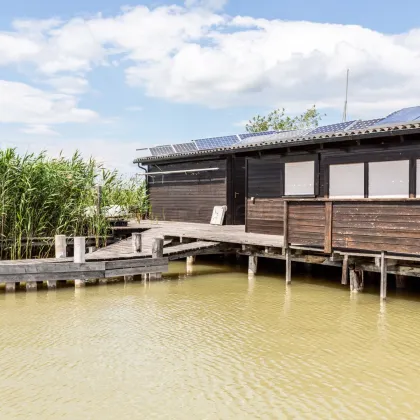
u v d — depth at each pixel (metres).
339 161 14.23
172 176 24.72
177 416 5.61
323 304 11.04
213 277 14.57
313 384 6.52
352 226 11.20
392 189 12.87
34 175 14.96
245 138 21.09
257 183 17.30
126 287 12.96
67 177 15.91
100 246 17.00
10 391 6.28
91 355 7.62
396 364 7.25
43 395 6.17
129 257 13.62
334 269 15.18
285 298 11.69
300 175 15.69
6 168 14.49
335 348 7.98
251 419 5.54
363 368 7.09
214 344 8.19
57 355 7.61
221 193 21.59
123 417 5.59
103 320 9.66
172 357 7.54
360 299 11.46
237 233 17.25
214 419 5.55
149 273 13.71
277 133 19.47
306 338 8.52
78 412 5.71
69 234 16.23
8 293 12.04
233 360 7.42
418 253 10.02
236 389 6.35
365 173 13.50
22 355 7.61
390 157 12.87
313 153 15.16
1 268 11.86
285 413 5.69
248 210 17.61
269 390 6.32
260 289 12.77
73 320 9.64
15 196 14.64
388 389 6.36
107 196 17.47
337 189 14.32
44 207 15.11
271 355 7.65
